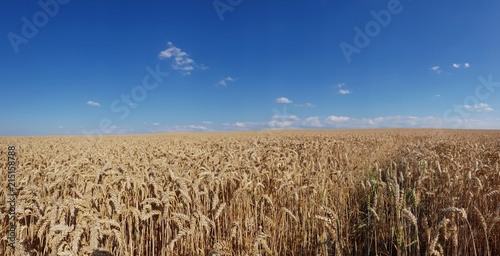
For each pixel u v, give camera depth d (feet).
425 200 20.93
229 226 17.38
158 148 53.52
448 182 21.07
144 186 19.76
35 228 14.69
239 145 53.06
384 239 17.79
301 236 18.02
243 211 19.31
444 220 11.97
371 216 20.70
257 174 22.07
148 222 17.12
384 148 60.18
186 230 14.03
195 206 17.72
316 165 30.66
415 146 54.39
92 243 11.96
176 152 40.11
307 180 22.33
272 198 20.86
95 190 18.02
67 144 74.08
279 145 57.41
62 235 12.03
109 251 12.70
